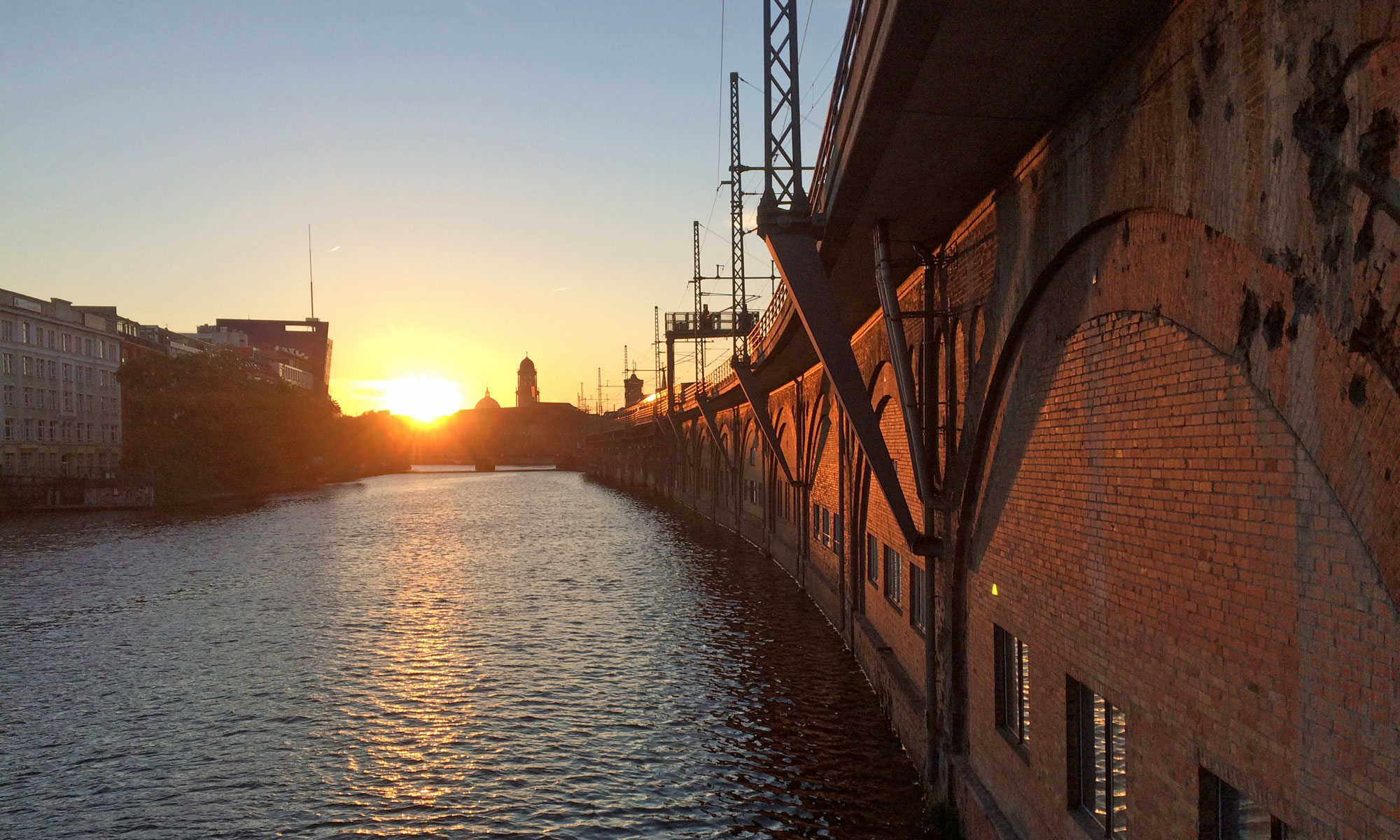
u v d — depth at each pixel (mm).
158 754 15539
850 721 16312
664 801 13352
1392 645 3963
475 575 33906
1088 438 7434
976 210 10336
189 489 72812
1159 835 6238
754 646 22000
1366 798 4160
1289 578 4754
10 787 14195
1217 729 5477
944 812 11508
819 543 27172
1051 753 8305
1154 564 6273
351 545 43844
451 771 14672
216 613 27141
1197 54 5355
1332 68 4129
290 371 131375
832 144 10273
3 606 28266
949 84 7074
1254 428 5051
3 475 61906
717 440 47281
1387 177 3832
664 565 35562
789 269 11070
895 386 15422
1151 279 6199
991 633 10227
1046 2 5805
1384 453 3902
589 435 126375
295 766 14984
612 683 19312
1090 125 7047
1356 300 4043
